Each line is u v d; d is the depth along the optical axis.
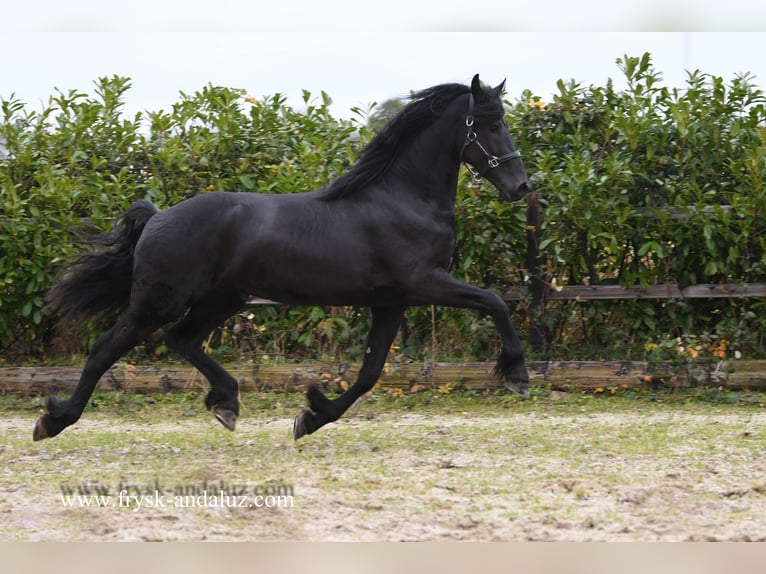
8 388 12.52
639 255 12.23
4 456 9.01
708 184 12.68
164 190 13.07
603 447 9.13
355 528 6.50
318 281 8.68
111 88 13.76
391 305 9.07
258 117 13.30
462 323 12.66
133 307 8.88
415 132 8.89
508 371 8.73
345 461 8.60
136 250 8.88
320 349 13.11
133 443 9.70
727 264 12.34
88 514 6.90
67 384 12.47
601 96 12.99
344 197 8.83
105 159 12.87
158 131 13.34
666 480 7.74
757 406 11.60
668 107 12.63
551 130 13.15
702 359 12.21
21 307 12.76
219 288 8.90
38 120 13.20
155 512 6.92
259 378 12.49
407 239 8.70
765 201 11.91
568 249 12.65
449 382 12.40
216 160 13.15
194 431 10.57
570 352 12.84
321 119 13.66
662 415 11.05
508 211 12.36
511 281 12.66
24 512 6.96
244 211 8.74
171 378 12.48
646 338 12.67
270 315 12.78
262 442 9.68
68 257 12.23
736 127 12.29
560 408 11.62
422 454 8.91
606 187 12.29
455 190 9.05
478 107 8.77
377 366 9.19
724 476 7.88
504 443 9.41
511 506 7.03
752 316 12.20
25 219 12.48
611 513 6.81
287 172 12.65
